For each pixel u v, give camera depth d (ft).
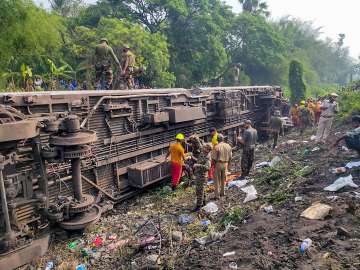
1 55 56.03
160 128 38.01
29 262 21.43
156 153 38.47
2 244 19.20
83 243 24.62
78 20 108.27
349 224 17.39
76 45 80.28
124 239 24.43
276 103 69.67
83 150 23.16
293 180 28.07
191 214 27.20
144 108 36.17
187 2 119.55
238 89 57.11
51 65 58.85
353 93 66.74
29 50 61.82
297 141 52.90
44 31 62.39
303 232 17.42
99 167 31.14
